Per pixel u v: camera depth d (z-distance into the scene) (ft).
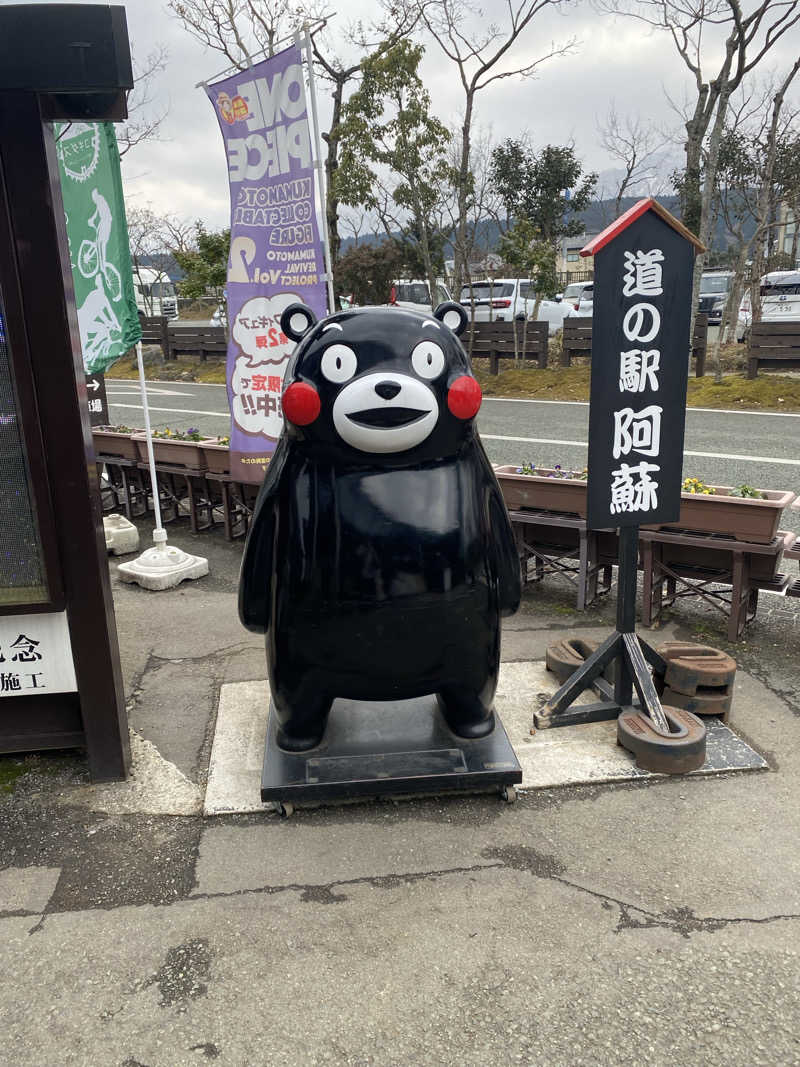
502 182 77.10
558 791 10.19
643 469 10.87
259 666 14.35
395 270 60.64
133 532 21.58
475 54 49.24
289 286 17.30
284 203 16.78
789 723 11.81
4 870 8.93
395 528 9.04
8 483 9.47
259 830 9.54
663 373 10.68
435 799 10.07
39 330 9.12
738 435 33.45
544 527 17.03
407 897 8.35
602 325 10.29
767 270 65.98
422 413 8.77
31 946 7.79
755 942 7.68
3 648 10.15
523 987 7.19
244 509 22.00
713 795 10.06
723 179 60.64
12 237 8.79
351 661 9.48
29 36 8.08
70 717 10.77
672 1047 6.60
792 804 9.86
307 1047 6.64
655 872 8.68
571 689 11.51
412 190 51.60
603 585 17.48
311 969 7.43
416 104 48.24
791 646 14.55
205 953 7.65
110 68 8.25
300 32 15.44
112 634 10.37
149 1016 6.98
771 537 14.05
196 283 55.52
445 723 10.96
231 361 18.33
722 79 41.57
